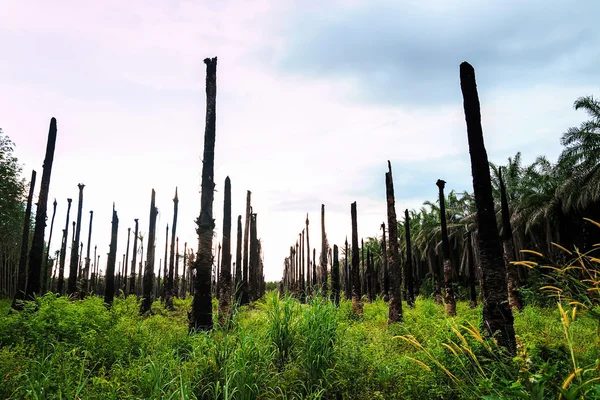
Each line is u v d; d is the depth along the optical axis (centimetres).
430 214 3853
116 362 680
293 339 664
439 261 3800
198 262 1132
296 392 550
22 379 550
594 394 281
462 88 805
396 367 601
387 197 1625
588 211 2352
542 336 498
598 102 2188
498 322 630
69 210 3173
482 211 712
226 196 1625
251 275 3400
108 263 2152
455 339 552
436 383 489
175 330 998
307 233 3762
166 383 507
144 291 2338
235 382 523
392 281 1513
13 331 789
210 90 1292
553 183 2517
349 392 550
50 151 1485
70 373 564
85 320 905
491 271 666
